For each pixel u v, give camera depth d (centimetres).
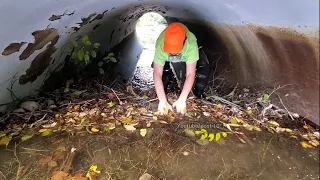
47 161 178
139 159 185
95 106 233
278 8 179
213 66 306
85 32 264
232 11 225
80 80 275
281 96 230
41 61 218
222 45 307
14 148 185
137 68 360
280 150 199
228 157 190
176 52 166
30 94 230
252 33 227
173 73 244
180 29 165
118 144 195
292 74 209
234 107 242
